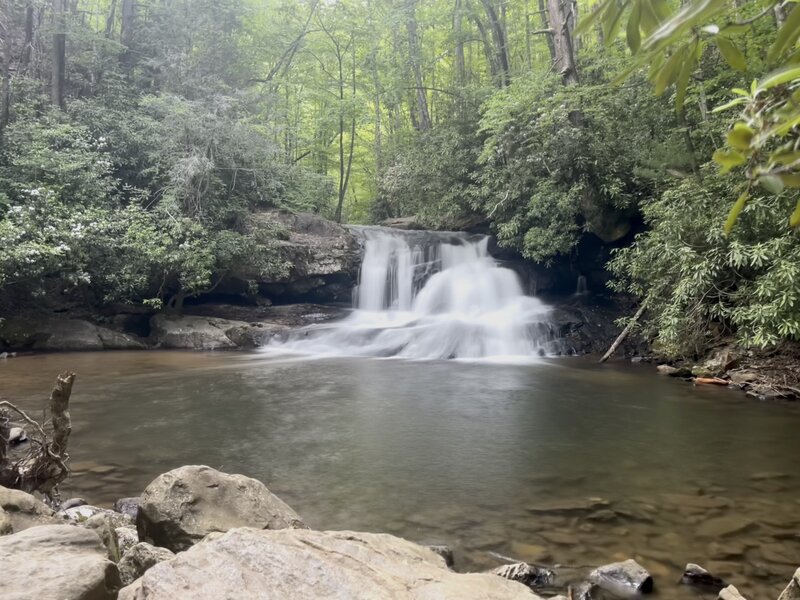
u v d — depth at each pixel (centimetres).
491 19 2080
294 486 477
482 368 1159
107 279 1363
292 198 1980
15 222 1205
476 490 471
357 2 2472
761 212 826
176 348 1405
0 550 188
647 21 92
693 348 1103
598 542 372
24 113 1517
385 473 512
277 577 190
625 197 1360
